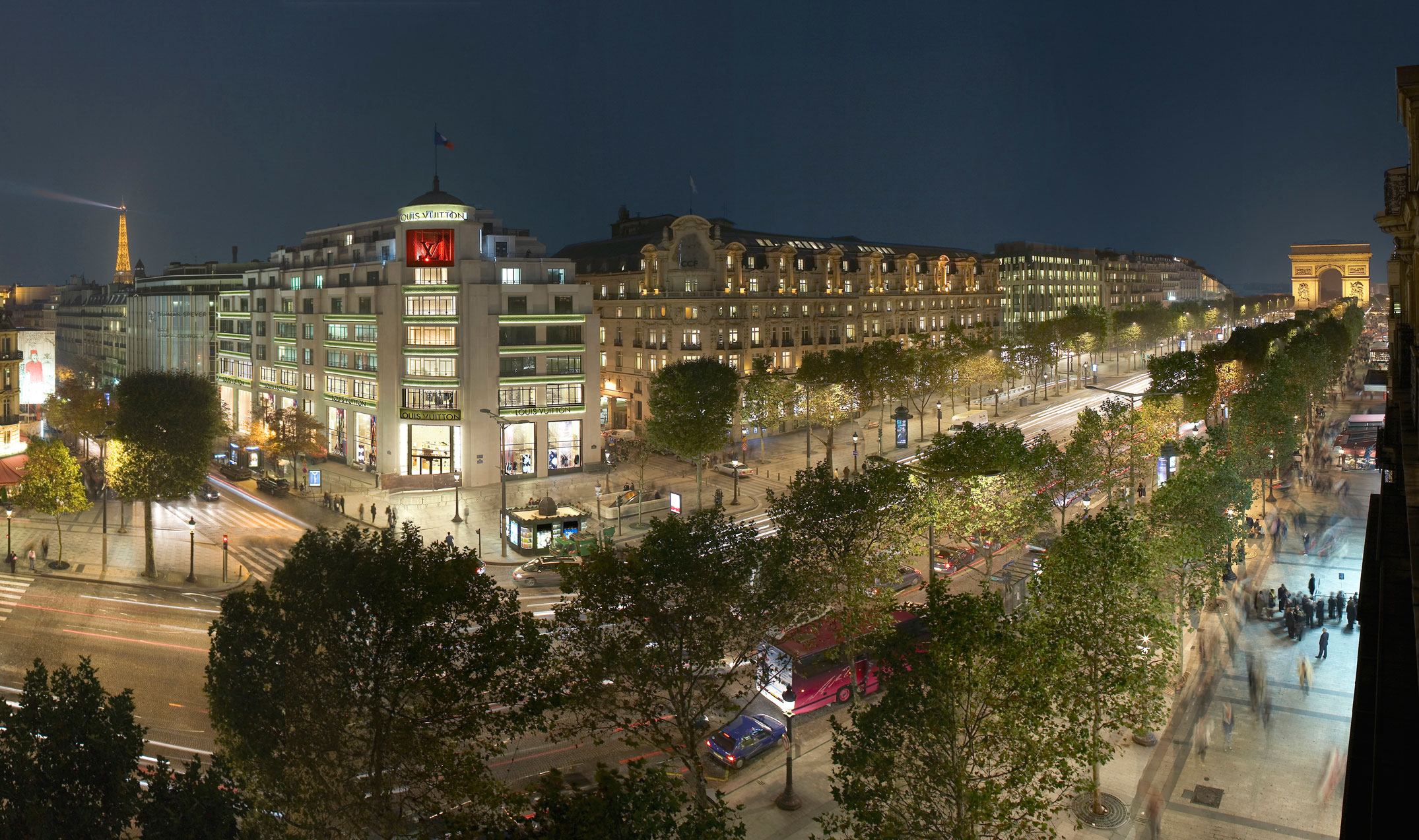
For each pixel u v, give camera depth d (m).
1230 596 54.72
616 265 128.75
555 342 101.38
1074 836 31.34
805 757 38.41
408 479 95.06
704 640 31.73
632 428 124.38
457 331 95.88
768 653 42.00
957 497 51.62
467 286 95.06
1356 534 66.88
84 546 73.44
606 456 105.75
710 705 33.56
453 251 97.19
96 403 105.12
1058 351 157.25
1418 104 15.72
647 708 31.64
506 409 97.38
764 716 39.88
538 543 68.38
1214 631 49.66
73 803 22.55
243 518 83.31
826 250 139.00
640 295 122.25
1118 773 35.69
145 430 63.94
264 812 25.50
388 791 26.88
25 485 66.81
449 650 28.02
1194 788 34.25
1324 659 45.69
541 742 39.72
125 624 54.38
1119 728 34.75
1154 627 34.44
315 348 110.62
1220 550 45.66
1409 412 21.23
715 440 81.94
